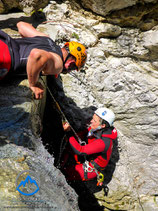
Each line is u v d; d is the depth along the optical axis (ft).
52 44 6.60
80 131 11.12
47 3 10.43
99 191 12.01
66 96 10.59
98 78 11.12
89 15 10.34
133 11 9.43
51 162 6.75
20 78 6.82
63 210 5.12
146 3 9.06
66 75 10.59
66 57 6.82
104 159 9.96
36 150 5.99
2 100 6.07
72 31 10.36
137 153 12.70
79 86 10.80
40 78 7.74
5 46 5.85
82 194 12.17
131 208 12.28
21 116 5.79
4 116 5.69
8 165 4.81
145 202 12.77
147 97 11.14
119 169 12.25
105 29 10.20
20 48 6.18
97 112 9.65
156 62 10.60
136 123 11.96
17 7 10.01
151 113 11.43
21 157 5.09
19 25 7.30
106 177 12.00
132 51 10.61
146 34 10.00
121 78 11.09
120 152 12.43
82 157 10.96
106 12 9.71
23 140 5.42
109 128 9.84
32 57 5.34
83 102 10.78
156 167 12.73
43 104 8.87
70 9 10.57
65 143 11.09
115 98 11.48
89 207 12.49
